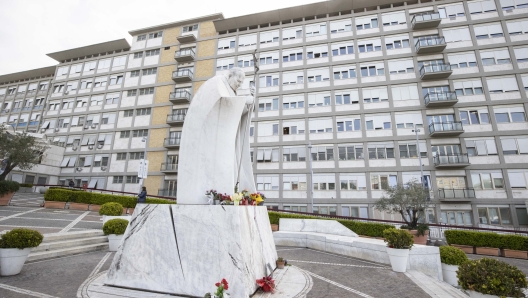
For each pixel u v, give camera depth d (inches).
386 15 1112.8
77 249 298.0
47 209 656.4
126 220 332.2
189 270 168.9
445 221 885.2
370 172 983.0
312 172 1000.9
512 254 478.0
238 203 184.2
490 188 880.3
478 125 928.9
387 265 308.0
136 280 177.0
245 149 242.1
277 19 1249.4
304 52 1167.6
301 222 511.8
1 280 197.2
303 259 339.0
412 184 610.9
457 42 1014.4
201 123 205.2
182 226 178.9
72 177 1312.7
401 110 999.6
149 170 1210.6
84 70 1494.8
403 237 285.0
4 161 756.0
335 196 995.3
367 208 957.2
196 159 202.2
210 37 1317.7
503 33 985.5
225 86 219.0
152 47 1397.6
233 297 155.8
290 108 1122.7
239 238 165.8
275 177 1066.1
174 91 1293.1
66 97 1471.5
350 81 1082.1
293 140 1084.5
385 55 1067.9
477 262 178.9
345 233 473.4
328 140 1047.0
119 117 1339.8
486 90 948.0
